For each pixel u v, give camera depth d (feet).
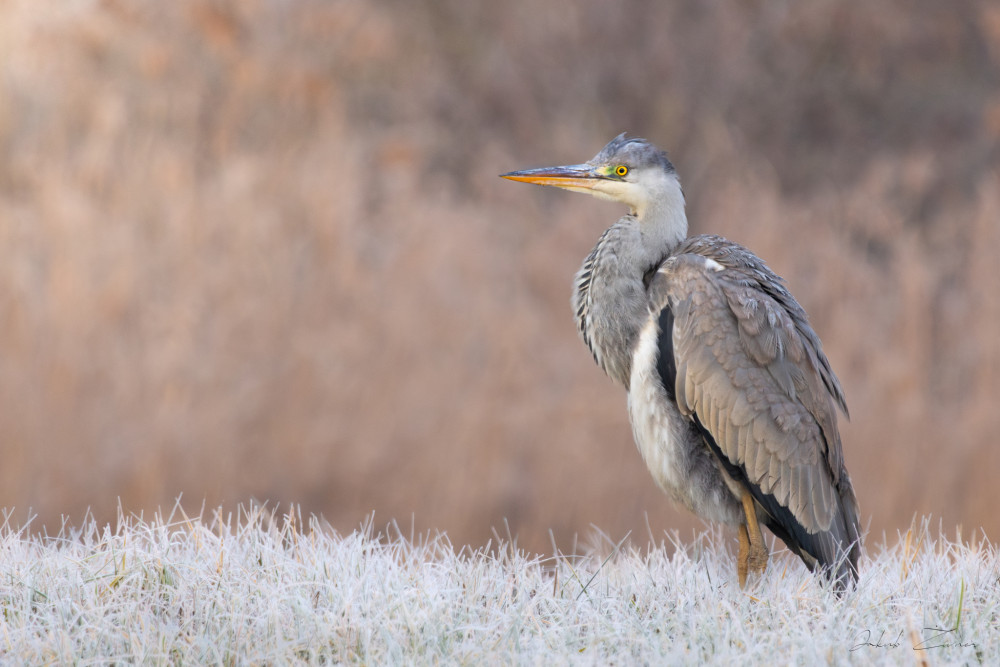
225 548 20.03
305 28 68.03
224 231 50.42
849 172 73.41
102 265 47.37
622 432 45.24
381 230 55.67
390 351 47.50
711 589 20.07
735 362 22.15
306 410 45.24
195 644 17.13
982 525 43.52
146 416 43.52
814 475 22.22
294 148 57.98
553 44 75.46
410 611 18.52
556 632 18.07
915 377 47.39
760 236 53.57
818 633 17.79
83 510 41.86
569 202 58.39
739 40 76.64
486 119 73.61
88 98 58.34
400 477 44.52
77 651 16.78
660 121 73.56
